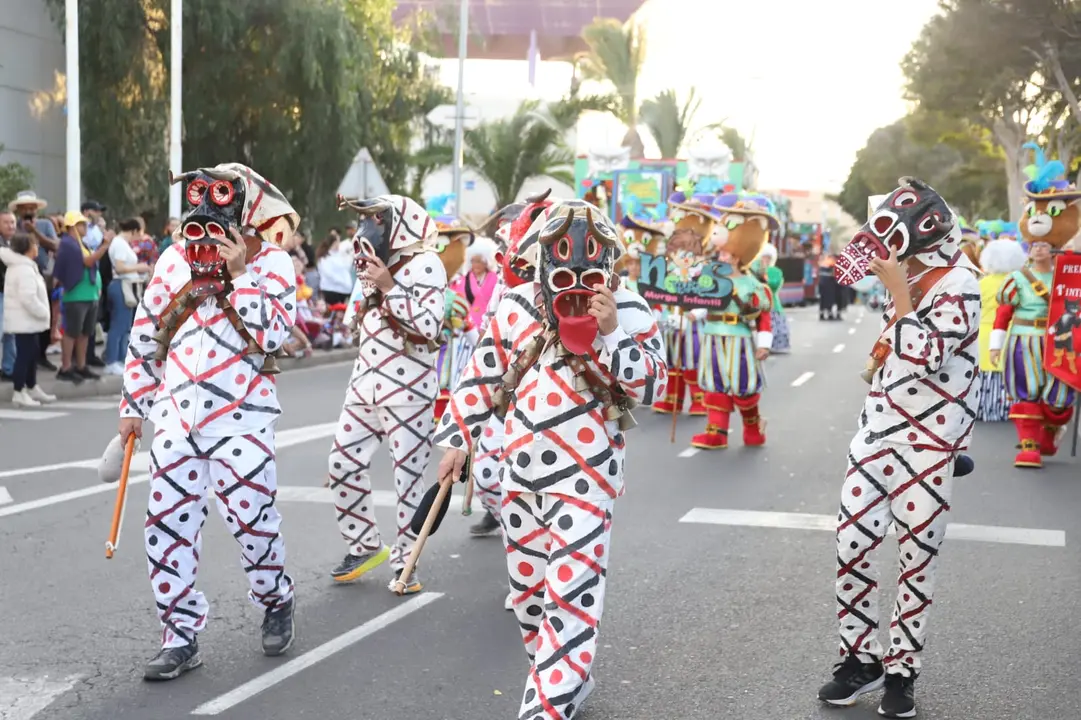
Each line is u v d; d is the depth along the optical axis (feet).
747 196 38.47
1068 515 27.96
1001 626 19.45
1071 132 125.39
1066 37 111.65
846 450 37.96
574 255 12.63
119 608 19.63
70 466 32.07
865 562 15.61
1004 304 34.88
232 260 15.64
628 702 16.07
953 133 155.12
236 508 16.24
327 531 25.38
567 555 12.85
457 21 152.87
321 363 63.82
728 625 19.43
